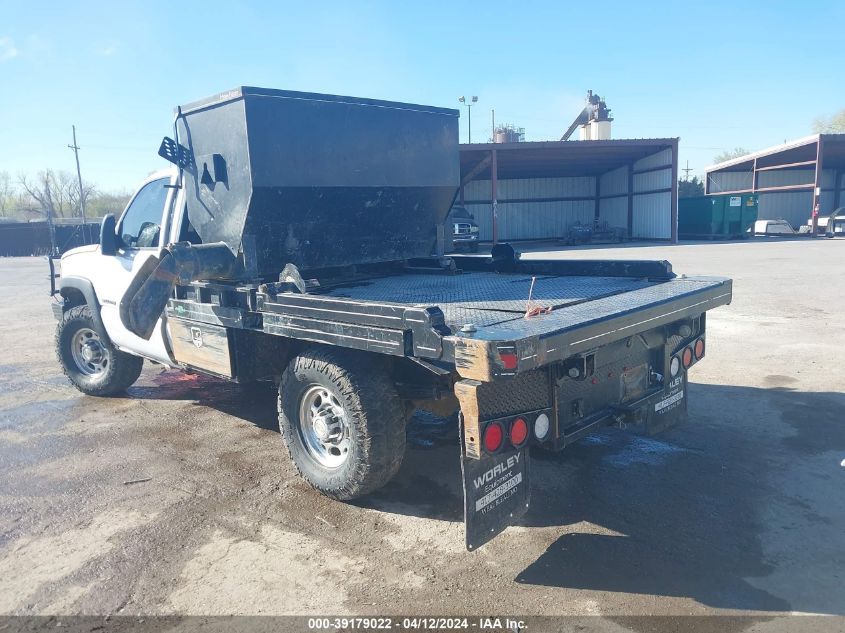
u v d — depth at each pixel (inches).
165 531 148.0
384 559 135.0
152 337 214.2
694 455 186.7
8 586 127.5
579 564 131.6
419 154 221.5
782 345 313.0
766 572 127.5
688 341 179.9
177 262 170.4
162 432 216.5
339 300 138.6
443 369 121.4
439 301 165.5
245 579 128.2
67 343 262.5
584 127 1765.5
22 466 189.0
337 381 148.6
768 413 219.6
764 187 1587.1
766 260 757.9
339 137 194.7
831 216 1279.5
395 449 151.0
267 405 245.8
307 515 154.9
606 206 1512.1
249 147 172.6
